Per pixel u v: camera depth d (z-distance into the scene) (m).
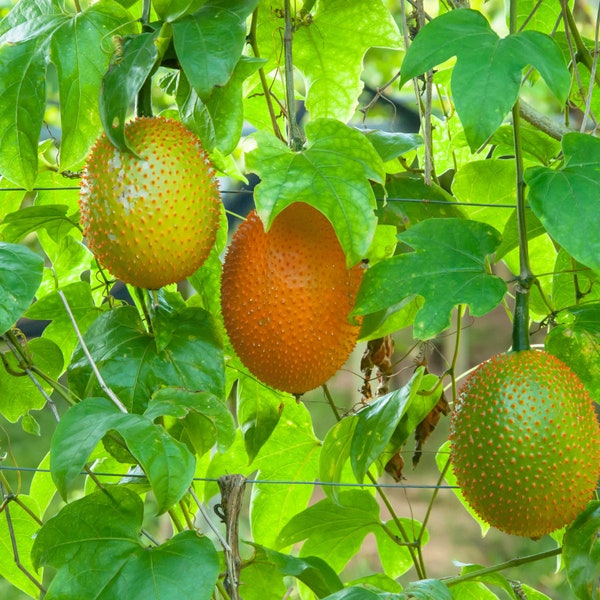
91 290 1.74
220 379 1.57
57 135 3.09
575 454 1.41
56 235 1.71
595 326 1.53
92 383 1.56
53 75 3.08
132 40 1.46
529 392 1.41
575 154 1.42
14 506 1.73
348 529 1.76
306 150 1.47
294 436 1.80
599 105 1.84
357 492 1.71
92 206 1.43
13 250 1.45
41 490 1.78
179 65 1.52
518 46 1.40
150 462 1.38
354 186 1.45
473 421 1.42
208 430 1.57
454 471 1.46
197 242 1.44
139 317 1.61
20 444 4.27
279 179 1.45
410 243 1.47
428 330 1.44
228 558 1.50
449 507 4.94
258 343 1.50
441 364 4.27
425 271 1.46
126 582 1.44
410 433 1.69
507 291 1.46
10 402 1.72
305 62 1.77
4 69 1.49
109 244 1.43
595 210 1.39
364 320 1.54
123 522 1.48
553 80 1.39
